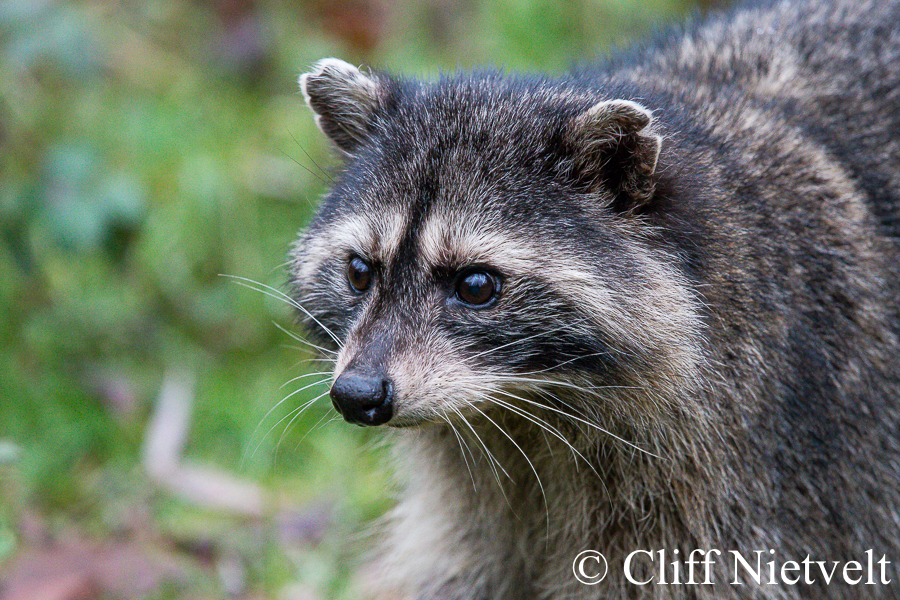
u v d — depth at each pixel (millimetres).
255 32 11664
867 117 6996
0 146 10203
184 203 10258
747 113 6719
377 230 6113
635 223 6016
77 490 8766
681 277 5996
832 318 6379
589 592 6758
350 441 9219
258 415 9328
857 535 6609
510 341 5980
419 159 6105
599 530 6605
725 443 6203
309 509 8688
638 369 6020
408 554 7570
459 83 6410
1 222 9453
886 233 6715
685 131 6328
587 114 5852
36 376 9406
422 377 5863
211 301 10070
